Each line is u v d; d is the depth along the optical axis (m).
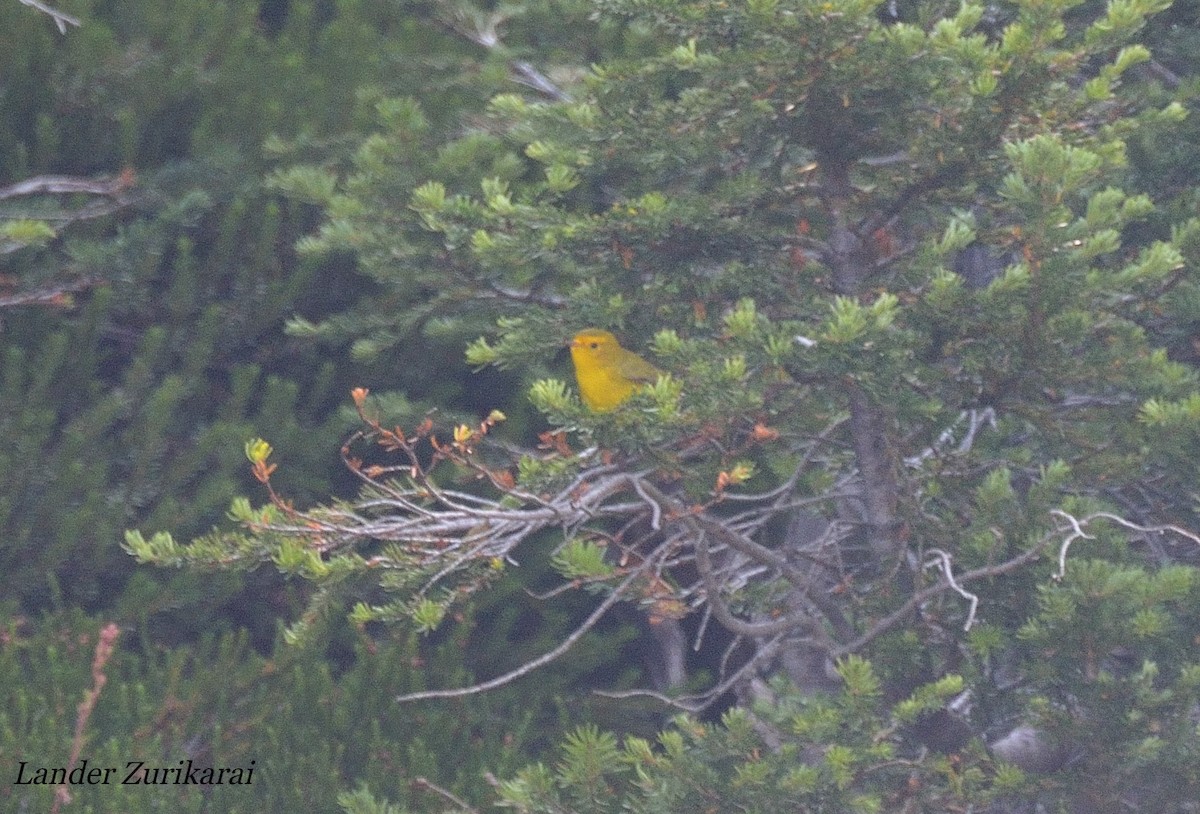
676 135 12.10
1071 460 12.01
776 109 11.87
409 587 10.81
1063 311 11.06
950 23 11.19
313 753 13.77
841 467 14.80
